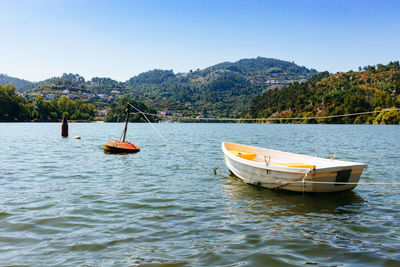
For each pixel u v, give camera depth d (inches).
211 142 1498.5
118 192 472.7
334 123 6535.4
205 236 300.5
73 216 355.3
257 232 312.3
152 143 1405.0
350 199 439.2
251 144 1422.2
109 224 331.0
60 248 269.9
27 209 378.9
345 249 272.2
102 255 257.3
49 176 594.6
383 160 823.7
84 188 497.0
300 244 283.0
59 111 7165.4
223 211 382.3
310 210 388.5
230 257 255.4
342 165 439.8
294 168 448.5
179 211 380.5
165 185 527.5
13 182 536.7
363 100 6441.9
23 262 244.1
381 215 368.8
